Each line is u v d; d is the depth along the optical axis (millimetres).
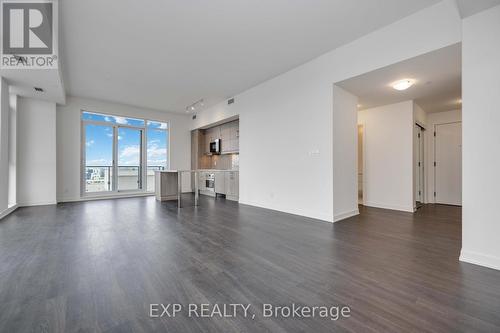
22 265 2041
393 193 4723
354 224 3500
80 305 1452
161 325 1272
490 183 1974
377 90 3949
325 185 3758
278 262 2123
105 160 6566
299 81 4160
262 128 4984
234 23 2920
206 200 6090
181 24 2930
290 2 2547
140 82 4961
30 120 5102
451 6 2480
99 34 3135
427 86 3742
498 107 1930
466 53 2080
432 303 1470
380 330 1231
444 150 5477
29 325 1265
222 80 4848
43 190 5277
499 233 1932
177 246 2541
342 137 3883
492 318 1320
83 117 6203
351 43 3373
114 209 4766
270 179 4797
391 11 2705
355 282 1752
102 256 2250
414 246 2533
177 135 7859
